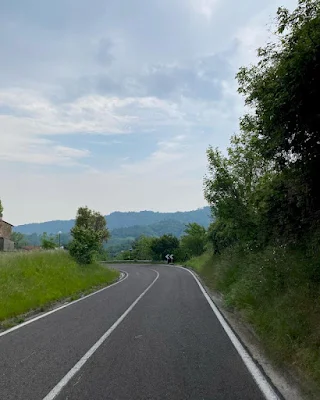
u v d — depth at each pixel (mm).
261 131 10375
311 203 10461
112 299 16297
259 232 15750
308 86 7582
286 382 5547
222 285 18141
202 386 5355
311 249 10094
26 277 17391
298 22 7703
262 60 9164
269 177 14383
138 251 80688
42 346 7773
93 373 5961
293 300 8289
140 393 5102
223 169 18453
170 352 7215
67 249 29641
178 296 17203
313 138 8789
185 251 69000
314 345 6145
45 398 4961
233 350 7355
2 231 58688
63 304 14930
